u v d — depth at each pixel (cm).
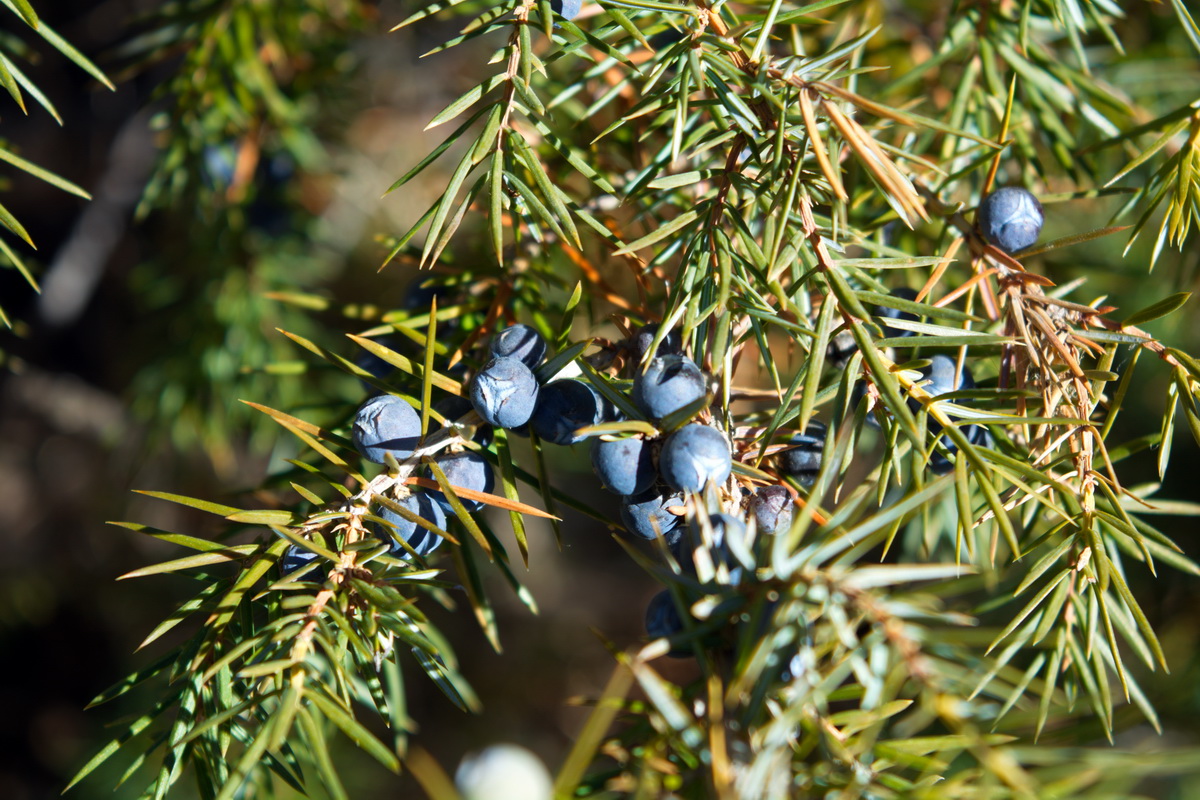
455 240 48
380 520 31
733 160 32
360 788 78
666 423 30
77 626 90
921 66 37
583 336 40
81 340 86
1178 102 42
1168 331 49
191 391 51
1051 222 48
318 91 50
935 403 31
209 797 31
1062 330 32
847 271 32
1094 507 32
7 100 78
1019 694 31
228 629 31
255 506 50
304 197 55
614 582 115
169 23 42
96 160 80
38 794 88
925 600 29
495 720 101
